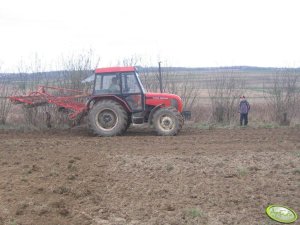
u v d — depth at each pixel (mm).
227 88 16234
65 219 5055
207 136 11531
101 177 7043
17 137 11633
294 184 6562
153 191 6262
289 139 10914
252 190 6273
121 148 9625
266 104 16781
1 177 6832
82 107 12438
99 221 5051
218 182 6723
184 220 5117
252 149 9383
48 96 12391
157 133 11812
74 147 9781
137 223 5016
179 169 7523
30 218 5004
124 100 11945
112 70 11977
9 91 14406
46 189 6160
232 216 5254
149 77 16078
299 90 16328
